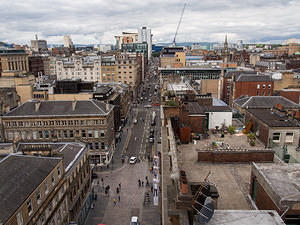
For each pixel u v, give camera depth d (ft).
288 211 49.83
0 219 95.50
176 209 49.73
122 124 404.98
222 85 404.16
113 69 600.80
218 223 46.96
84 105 271.08
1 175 116.37
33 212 117.60
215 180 69.00
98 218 187.32
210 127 122.11
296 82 389.19
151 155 292.81
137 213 191.62
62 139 265.54
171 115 106.01
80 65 606.96
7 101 323.16
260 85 350.02
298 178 57.72
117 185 230.89
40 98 351.05
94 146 269.44
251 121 119.65
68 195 158.81
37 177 126.11
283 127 100.37
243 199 62.13
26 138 263.70
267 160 78.07
